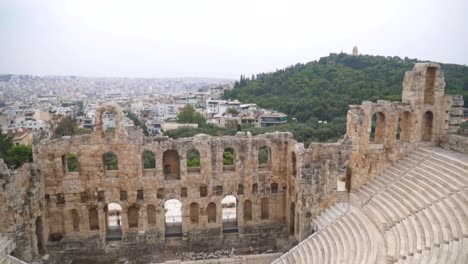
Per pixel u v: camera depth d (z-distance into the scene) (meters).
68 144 45.59
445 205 34.44
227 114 163.38
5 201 38.31
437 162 42.91
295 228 48.06
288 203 50.47
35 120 177.25
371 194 45.22
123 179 47.00
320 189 45.38
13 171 39.69
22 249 39.78
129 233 48.22
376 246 34.84
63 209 46.94
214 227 49.69
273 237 50.50
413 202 38.38
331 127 98.19
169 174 50.34
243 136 49.25
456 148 46.41
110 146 46.25
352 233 39.00
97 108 45.50
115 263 46.72
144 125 175.00
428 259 29.36
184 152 47.41
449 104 48.16
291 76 179.75
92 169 46.50
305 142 91.19
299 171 45.22
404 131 50.03
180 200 48.25
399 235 35.31
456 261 26.86
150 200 47.69
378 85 119.56
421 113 48.00
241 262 45.06
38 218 44.88
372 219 40.25
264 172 50.50
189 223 49.03
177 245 49.12
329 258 37.41
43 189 45.38
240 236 49.94
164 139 47.06
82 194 47.03
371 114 46.47
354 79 134.38
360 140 47.09
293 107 133.00
